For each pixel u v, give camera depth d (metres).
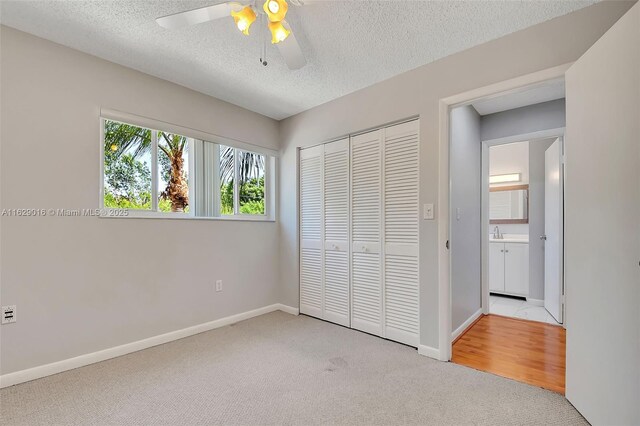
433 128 2.33
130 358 2.29
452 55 2.23
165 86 2.62
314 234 3.33
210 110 2.96
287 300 3.56
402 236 2.55
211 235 2.96
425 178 2.37
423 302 2.37
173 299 2.66
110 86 2.31
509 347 2.52
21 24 1.88
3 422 1.54
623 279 1.33
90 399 1.75
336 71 2.49
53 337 2.04
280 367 2.14
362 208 2.87
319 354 2.36
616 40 1.38
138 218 2.46
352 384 1.91
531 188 3.91
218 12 1.50
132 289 2.41
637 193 1.27
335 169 3.12
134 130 2.56
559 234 3.13
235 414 1.62
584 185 1.60
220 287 3.03
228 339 2.67
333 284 3.12
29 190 1.96
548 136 3.12
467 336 2.78
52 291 2.04
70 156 2.13
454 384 1.91
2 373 1.86
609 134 1.42
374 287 2.77
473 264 3.22
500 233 4.81
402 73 2.52
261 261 3.44
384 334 2.68
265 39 2.04
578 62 1.65
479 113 3.41
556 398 1.76
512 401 1.73
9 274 1.89
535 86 1.95
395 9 1.74
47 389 1.84
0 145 1.86
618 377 1.35
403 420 1.56
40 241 2.00
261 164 3.63
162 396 1.78
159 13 1.78
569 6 1.73
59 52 2.09
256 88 2.80
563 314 3.08
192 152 2.93
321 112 3.19
